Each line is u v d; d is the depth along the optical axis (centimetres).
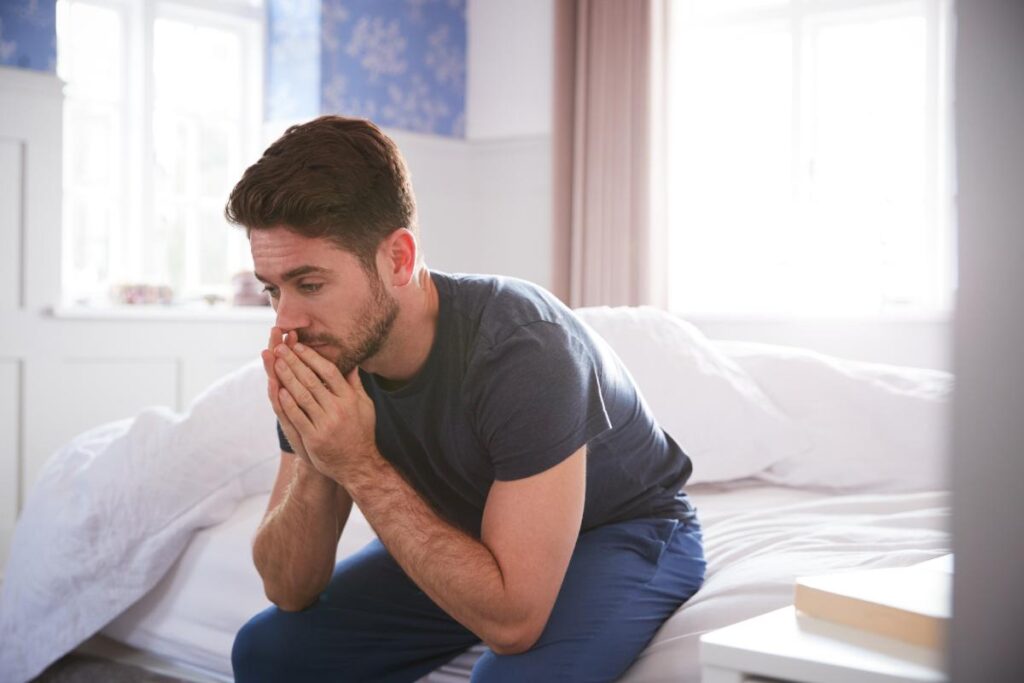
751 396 254
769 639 89
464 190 527
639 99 448
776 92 455
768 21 452
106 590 224
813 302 441
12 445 360
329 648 160
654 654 144
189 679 220
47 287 366
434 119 518
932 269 409
